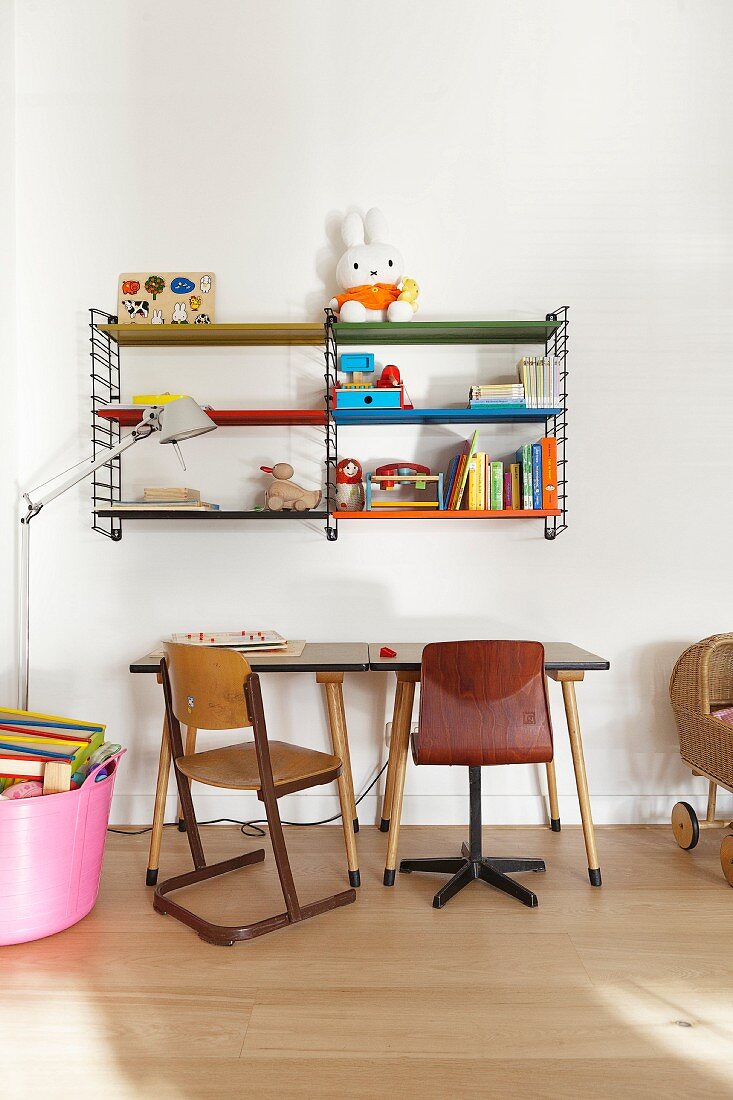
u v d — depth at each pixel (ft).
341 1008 5.78
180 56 9.65
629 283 9.62
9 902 6.63
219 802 9.59
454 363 9.62
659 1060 5.22
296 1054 5.28
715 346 9.62
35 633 9.62
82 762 7.26
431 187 9.62
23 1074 5.11
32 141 9.62
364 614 9.63
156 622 9.65
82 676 9.63
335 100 9.66
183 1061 5.22
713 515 9.64
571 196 9.62
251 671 6.84
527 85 9.65
